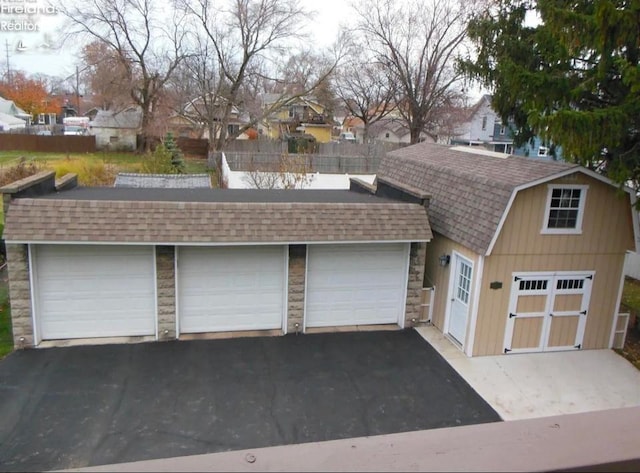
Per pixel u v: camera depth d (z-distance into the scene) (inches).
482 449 51.9
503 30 535.2
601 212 402.0
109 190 523.5
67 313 391.5
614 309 427.2
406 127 1760.6
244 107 1578.5
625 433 54.6
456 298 423.5
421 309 456.1
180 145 1582.2
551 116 369.7
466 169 467.2
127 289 396.8
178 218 381.4
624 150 420.2
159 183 701.3
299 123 1996.8
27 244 364.8
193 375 349.4
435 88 1433.3
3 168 954.7
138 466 47.5
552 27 389.4
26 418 292.4
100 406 307.6
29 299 374.6
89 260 385.7
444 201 453.4
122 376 343.9
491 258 388.2
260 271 418.9
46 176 442.6
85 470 45.9
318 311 438.0
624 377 382.6
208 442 279.6
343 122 2514.8
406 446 52.5
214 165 1283.2
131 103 1525.6
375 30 1421.0
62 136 1546.5
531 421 57.1
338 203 421.7
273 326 432.5
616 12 344.2
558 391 357.1
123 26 1373.0
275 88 1675.7
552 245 398.6
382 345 411.8
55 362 358.9
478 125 1850.4
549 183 384.2
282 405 318.7
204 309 416.8
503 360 399.9
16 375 339.0
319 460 50.0
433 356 397.7
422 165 540.1
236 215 392.2
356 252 431.8
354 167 1105.4
